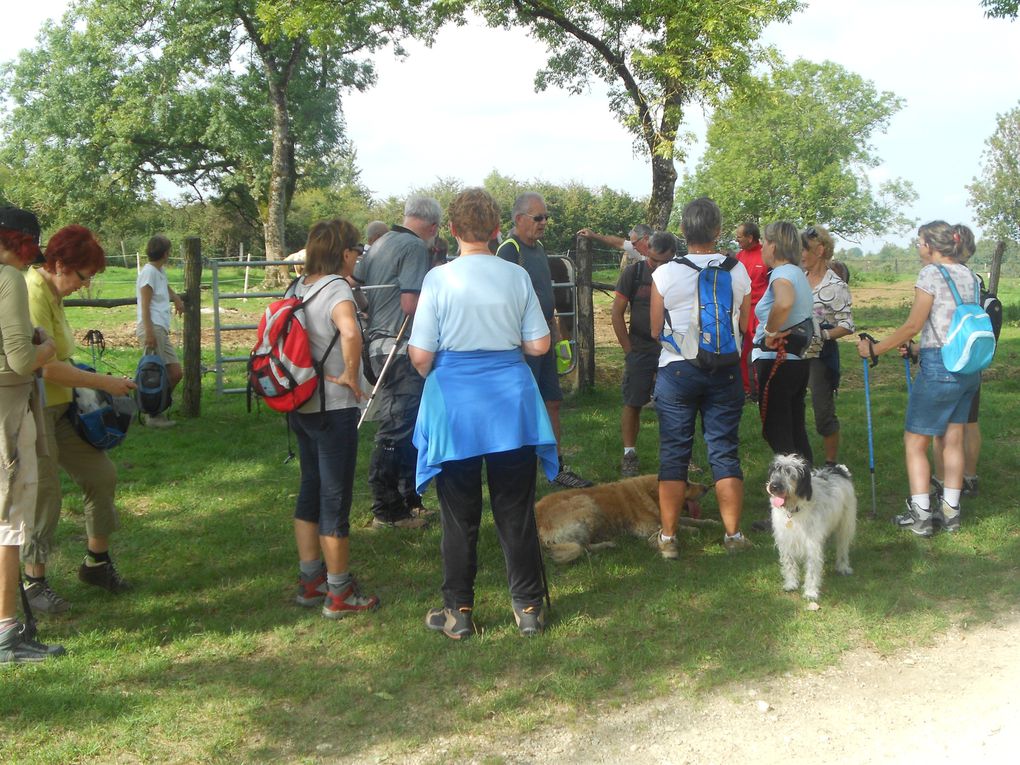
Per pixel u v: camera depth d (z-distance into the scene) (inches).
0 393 146.8
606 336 647.1
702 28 602.9
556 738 131.3
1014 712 134.8
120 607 179.9
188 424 345.7
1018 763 121.8
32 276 164.9
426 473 155.9
